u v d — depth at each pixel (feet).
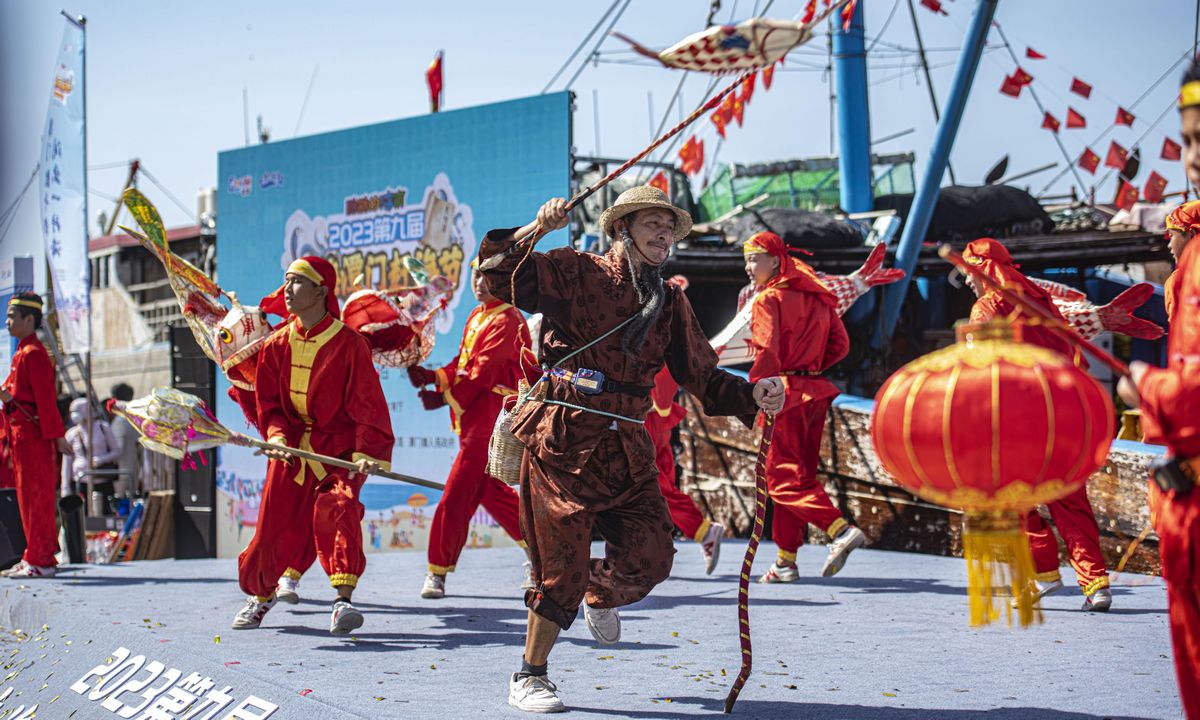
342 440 20.10
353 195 39.47
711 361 14.17
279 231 41.57
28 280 42.42
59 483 32.71
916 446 9.88
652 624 19.27
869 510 29.37
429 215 37.60
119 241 80.23
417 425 37.63
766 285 23.84
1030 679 14.56
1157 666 15.25
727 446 32.60
